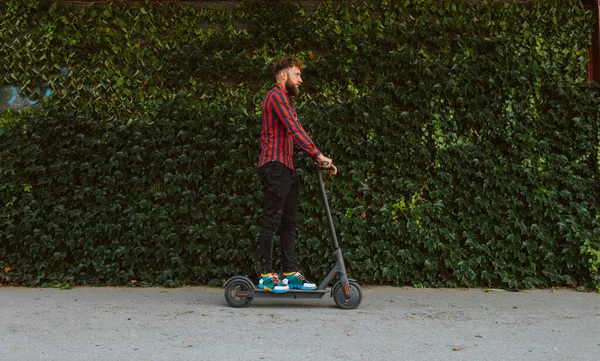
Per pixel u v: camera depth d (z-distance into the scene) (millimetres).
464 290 4914
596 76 5172
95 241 5141
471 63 5133
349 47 5156
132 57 5203
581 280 5023
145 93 5180
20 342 3180
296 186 4301
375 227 5055
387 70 5152
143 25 5215
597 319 3832
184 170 5121
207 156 5059
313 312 3996
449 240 5043
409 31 5164
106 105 5184
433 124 5090
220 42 5188
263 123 4199
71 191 5133
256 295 4113
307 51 5195
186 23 5223
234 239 5086
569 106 5086
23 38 5207
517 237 5031
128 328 3510
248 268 5078
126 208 5109
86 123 5121
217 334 3371
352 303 4109
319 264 5016
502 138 5082
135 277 5121
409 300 4465
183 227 5066
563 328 3572
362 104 5090
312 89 5215
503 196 5062
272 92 4141
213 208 5051
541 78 5145
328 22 5199
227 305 4230
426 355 2975
